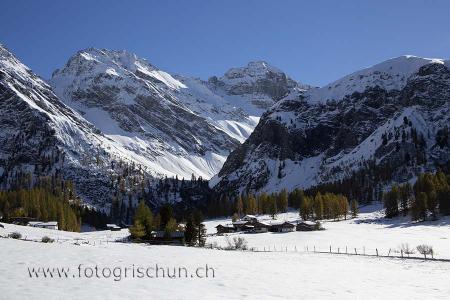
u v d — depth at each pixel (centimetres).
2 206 19975
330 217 19125
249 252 7956
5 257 4747
